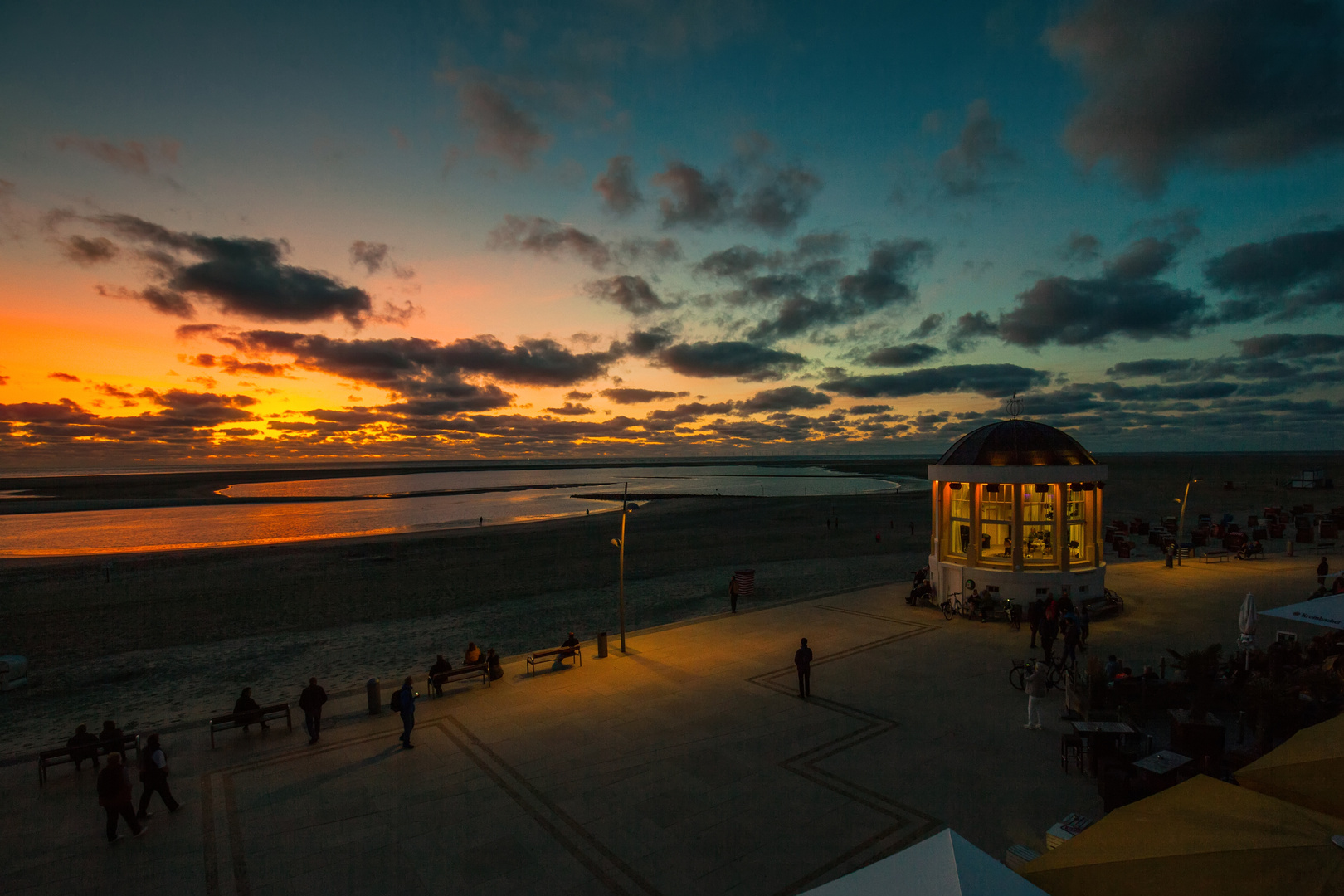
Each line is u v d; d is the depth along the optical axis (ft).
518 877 28.43
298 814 34.27
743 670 57.11
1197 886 14.21
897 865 15.19
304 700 44.01
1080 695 43.01
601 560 131.75
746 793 35.24
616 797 35.17
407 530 205.26
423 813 34.09
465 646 72.49
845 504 264.31
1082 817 27.48
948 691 50.44
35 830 33.24
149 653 74.54
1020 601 72.49
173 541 185.37
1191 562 103.30
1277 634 60.08
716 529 181.68
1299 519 139.95
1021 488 72.95
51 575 122.93
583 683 54.70
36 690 62.90
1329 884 13.65
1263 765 21.04
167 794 34.68
